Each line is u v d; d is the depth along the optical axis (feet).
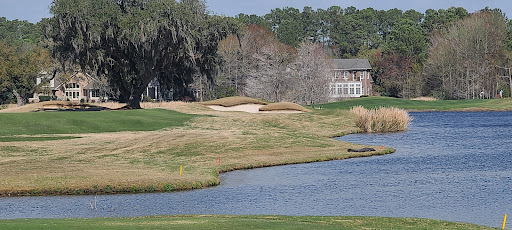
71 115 203.31
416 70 501.56
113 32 239.91
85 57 246.47
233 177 117.70
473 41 452.76
